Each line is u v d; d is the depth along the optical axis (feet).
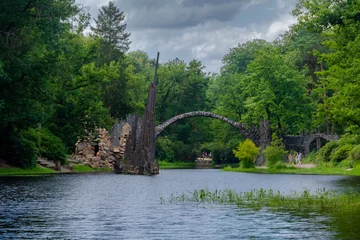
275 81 313.32
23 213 73.20
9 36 153.89
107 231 58.44
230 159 397.60
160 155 435.12
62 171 216.54
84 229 59.67
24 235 55.42
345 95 137.80
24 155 191.93
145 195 104.83
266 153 280.10
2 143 189.67
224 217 69.97
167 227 61.36
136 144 217.15
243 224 63.72
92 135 250.37
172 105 478.59
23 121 173.17
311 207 81.35
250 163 295.69
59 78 224.12
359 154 243.60
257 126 327.47
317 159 280.72
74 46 241.14
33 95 162.40
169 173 238.89
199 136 468.75
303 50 384.47
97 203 87.66
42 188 118.21
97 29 397.19
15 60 150.51
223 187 134.00
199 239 53.93
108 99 336.29
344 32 132.98
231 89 389.80
